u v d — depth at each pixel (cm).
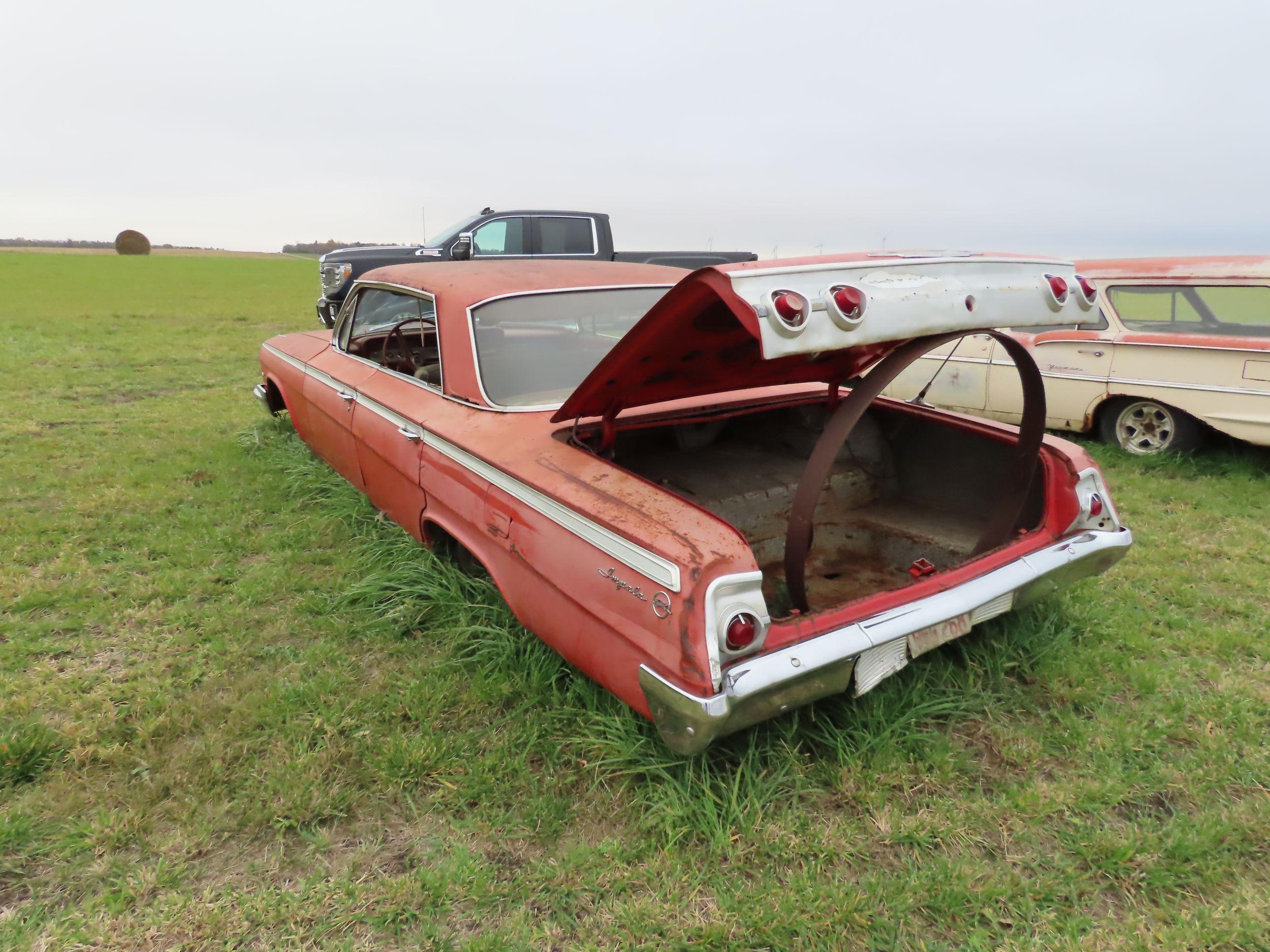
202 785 254
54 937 202
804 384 358
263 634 346
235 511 487
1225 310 575
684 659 211
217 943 201
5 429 674
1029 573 270
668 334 228
